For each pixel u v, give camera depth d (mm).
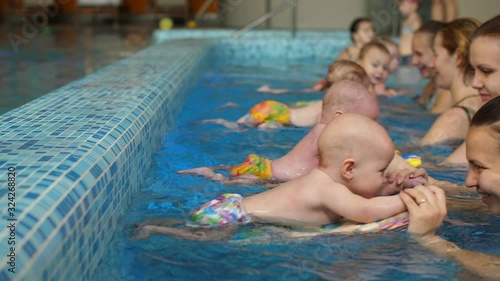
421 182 2518
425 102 4949
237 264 2045
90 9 16922
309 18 11844
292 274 1971
